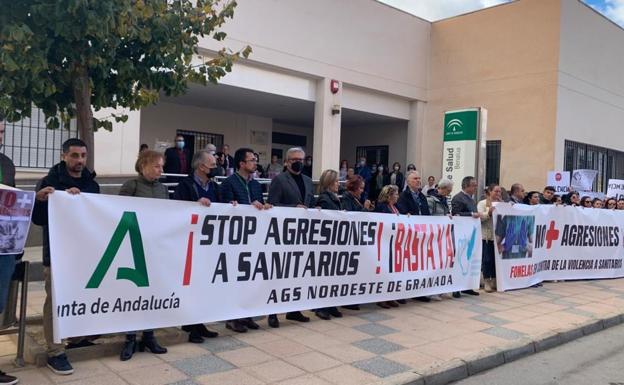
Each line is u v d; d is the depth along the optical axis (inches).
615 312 292.7
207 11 228.7
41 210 168.7
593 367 212.7
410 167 662.5
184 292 193.5
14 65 162.9
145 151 193.3
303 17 588.4
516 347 221.0
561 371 206.8
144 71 218.7
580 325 260.7
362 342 216.1
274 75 581.3
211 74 235.1
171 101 652.1
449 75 717.9
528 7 642.8
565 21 624.7
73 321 167.3
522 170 645.9
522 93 646.5
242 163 225.5
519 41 650.8
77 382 159.2
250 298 215.0
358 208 271.6
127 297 179.2
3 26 168.6
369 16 657.0
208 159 206.8
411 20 711.1
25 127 381.1
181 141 507.2
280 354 196.4
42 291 275.1
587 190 549.0
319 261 239.1
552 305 305.4
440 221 297.1
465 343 221.8
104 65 194.5
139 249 181.6
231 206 206.7
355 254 253.4
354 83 643.5
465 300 309.3
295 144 851.4
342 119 756.6
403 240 275.9
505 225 338.3
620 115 757.3
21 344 169.0
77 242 168.1
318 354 198.4
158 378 166.2
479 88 686.5
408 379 177.2
